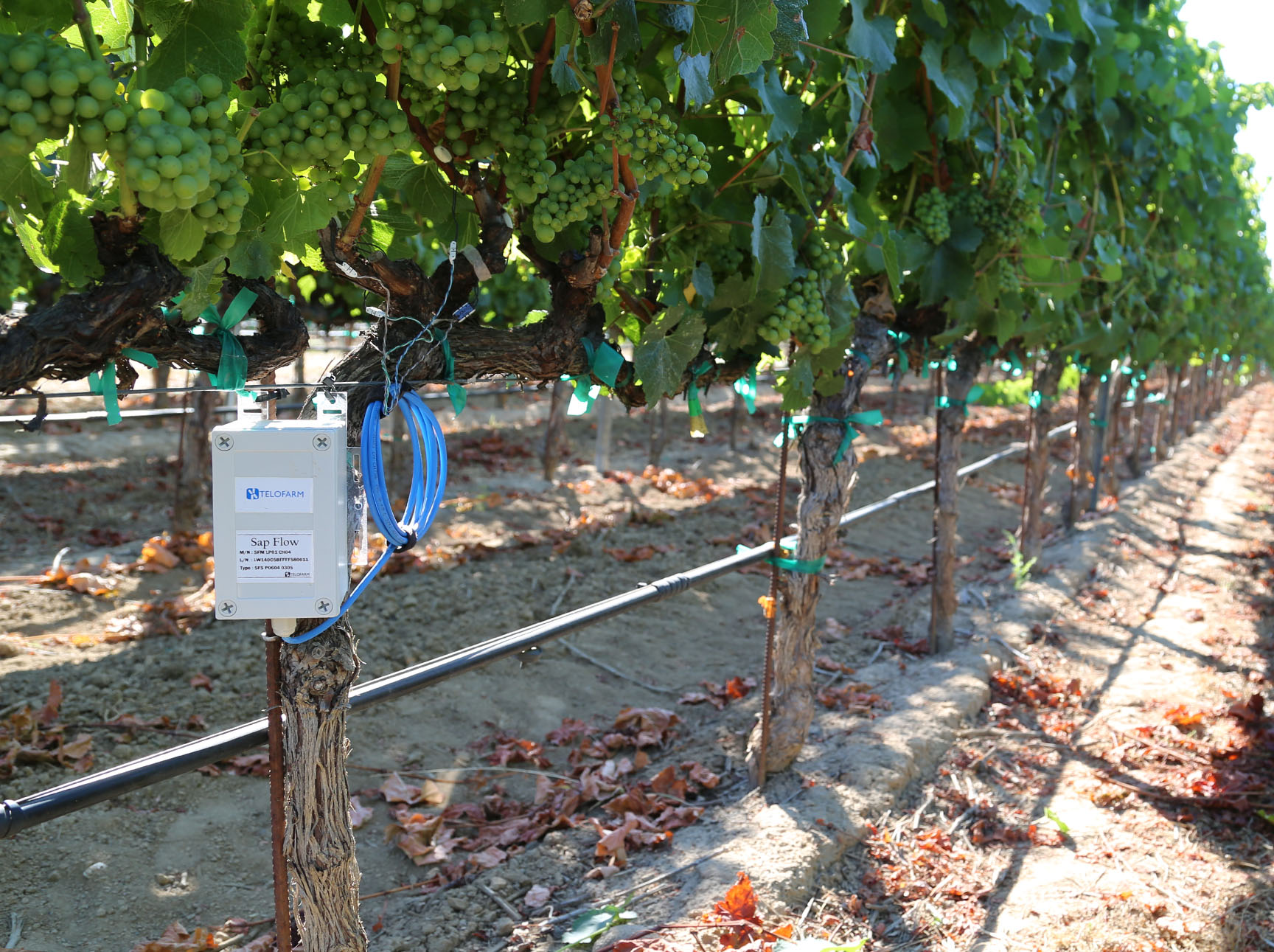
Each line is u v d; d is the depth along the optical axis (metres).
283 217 1.76
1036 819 3.95
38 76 1.26
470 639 5.45
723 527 8.18
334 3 1.74
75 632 5.24
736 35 1.71
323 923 2.04
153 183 1.33
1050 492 11.26
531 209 2.25
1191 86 6.85
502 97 1.96
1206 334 10.02
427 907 3.15
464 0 1.73
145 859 3.33
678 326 2.76
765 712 3.86
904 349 4.59
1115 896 3.34
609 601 3.35
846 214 3.31
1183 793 4.12
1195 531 9.73
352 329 8.62
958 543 8.77
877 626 6.29
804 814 3.65
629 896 3.13
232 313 1.85
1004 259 4.35
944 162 4.18
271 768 1.97
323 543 1.79
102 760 3.89
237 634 5.20
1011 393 18.19
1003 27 3.88
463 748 4.35
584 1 1.71
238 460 1.74
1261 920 3.25
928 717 4.68
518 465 10.66
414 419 2.06
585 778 3.97
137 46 1.59
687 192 2.85
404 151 1.95
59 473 9.19
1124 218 6.66
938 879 3.45
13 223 1.62
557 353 2.37
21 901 3.03
